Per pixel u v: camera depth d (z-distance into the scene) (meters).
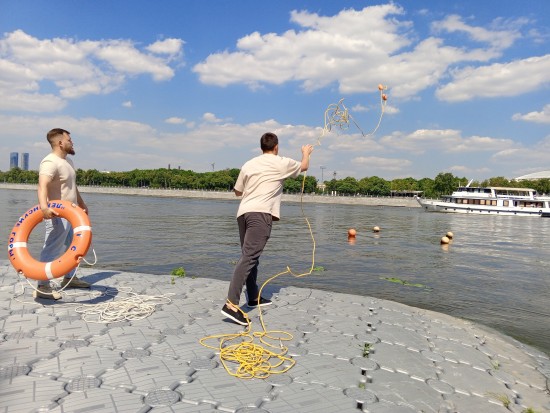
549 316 6.50
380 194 105.56
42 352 3.07
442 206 54.03
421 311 5.12
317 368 2.99
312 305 4.80
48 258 4.45
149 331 3.62
